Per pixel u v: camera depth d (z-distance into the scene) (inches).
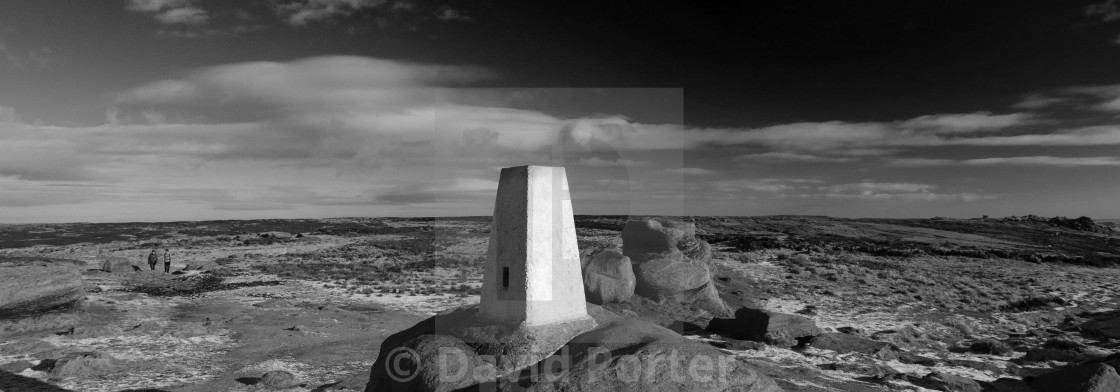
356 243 2591.0
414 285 1363.2
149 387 615.5
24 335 871.7
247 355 761.0
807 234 2945.4
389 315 1075.3
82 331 859.4
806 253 2204.7
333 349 799.1
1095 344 929.5
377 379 360.5
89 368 671.1
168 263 1835.6
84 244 2970.0
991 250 2417.6
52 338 846.5
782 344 864.3
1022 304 1296.8
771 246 2335.1
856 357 802.2
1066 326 1092.5
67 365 662.5
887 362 783.1
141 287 1456.7
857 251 2351.1
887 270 1836.9
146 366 700.7
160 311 1085.8
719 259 1969.7
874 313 1192.2
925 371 737.0
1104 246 2760.8
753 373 341.1
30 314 979.3
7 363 706.2
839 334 909.2
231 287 1476.4
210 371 681.0
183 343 828.6
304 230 3403.1
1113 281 1718.8
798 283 1530.5
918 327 1055.6
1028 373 744.3
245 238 3166.8
